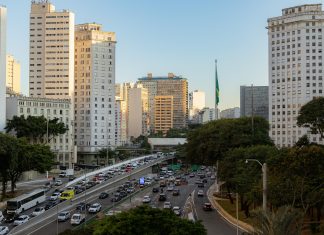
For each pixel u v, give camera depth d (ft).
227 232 318.65
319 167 291.58
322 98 447.83
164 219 209.05
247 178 352.49
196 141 546.26
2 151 462.19
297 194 286.66
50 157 552.41
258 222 193.47
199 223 216.95
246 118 542.16
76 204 458.09
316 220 310.45
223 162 423.64
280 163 302.66
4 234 320.50
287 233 186.91
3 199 479.00
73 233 220.84
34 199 444.14
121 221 207.31
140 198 505.25
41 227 346.33
